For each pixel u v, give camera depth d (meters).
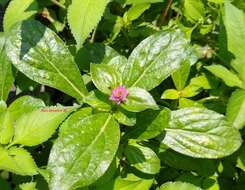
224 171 0.33
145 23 0.38
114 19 0.37
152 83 0.28
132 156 0.28
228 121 0.29
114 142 0.25
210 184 0.32
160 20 0.39
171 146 0.29
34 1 0.35
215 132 0.28
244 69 0.32
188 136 0.28
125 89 0.26
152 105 0.25
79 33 0.28
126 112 0.26
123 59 0.30
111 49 0.34
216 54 0.37
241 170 0.34
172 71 0.28
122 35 0.38
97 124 0.26
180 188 0.29
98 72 0.27
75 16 0.29
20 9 0.34
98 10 0.29
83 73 0.35
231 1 0.37
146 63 0.28
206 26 0.38
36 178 0.30
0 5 0.41
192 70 0.36
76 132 0.26
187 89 0.33
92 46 0.34
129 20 0.37
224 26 0.34
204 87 0.34
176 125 0.29
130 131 0.28
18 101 0.30
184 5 0.38
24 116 0.28
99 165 0.25
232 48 0.32
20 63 0.29
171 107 0.34
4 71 0.31
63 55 0.29
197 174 0.32
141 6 0.36
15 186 0.30
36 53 0.29
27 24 0.29
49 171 0.25
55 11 0.38
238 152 0.33
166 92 0.33
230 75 0.32
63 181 0.25
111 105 0.27
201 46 0.38
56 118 0.27
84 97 0.28
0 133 0.27
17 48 0.29
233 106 0.30
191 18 0.38
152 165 0.28
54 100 0.38
